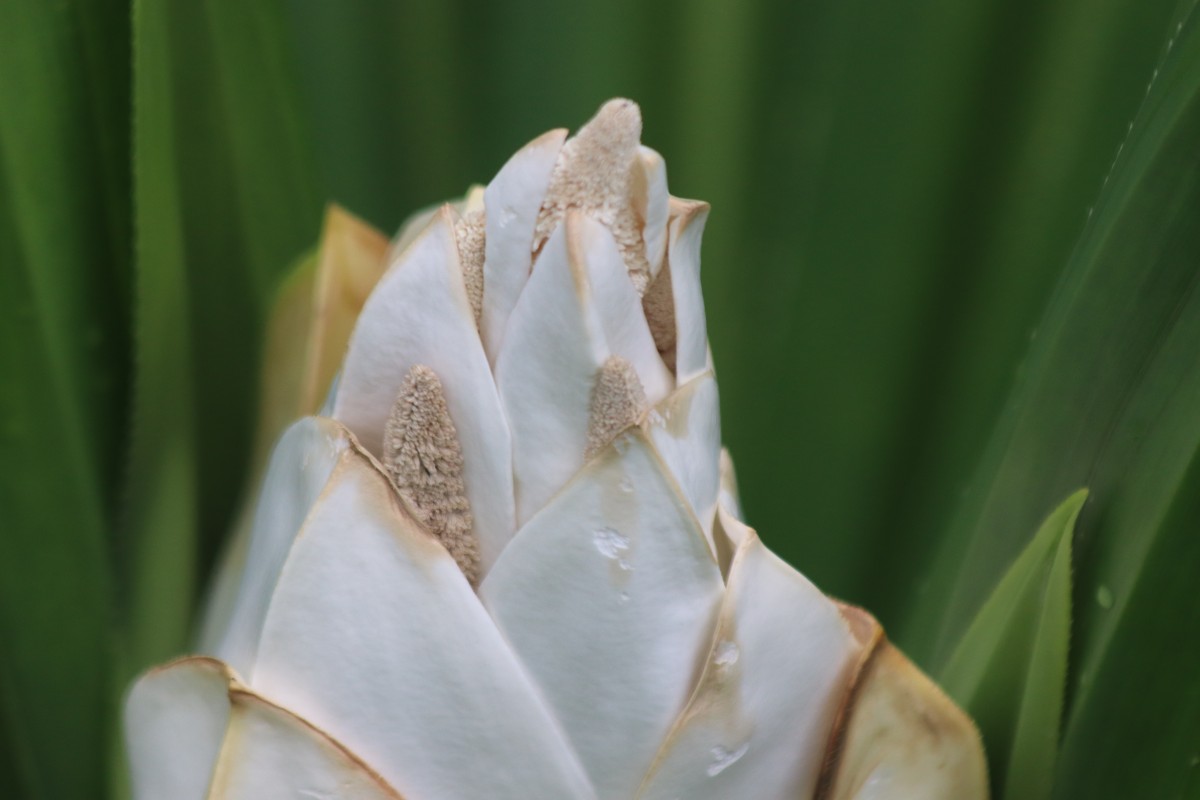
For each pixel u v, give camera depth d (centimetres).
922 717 59
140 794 60
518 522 57
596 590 56
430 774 57
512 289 57
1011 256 79
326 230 69
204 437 74
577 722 57
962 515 70
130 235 71
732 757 58
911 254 80
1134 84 77
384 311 57
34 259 68
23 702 71
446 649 56
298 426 58
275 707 56
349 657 56
